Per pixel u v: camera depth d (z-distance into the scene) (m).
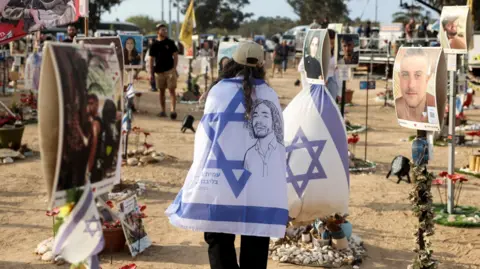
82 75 2.75
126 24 46.38
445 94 5.25
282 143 4.33
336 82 10.18
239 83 4.30
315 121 5.77
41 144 2.67
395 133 13.94
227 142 4.21
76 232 2.80
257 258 4.27
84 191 2.79
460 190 8.20
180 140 12.34
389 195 8.28
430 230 5.25
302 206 5.68
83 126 2.74
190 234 6.54
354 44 9.60
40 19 7.79
